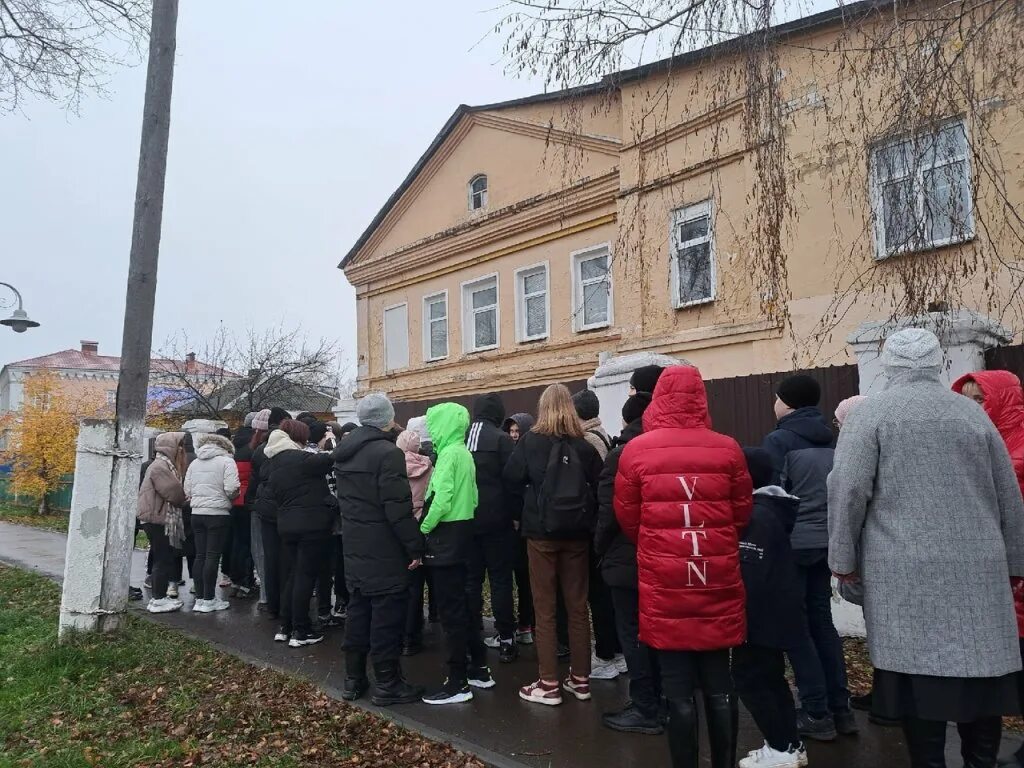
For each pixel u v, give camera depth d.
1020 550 2.91
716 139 6.80
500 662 5.78
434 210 16.83
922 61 4.86
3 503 25.61
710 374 10.73
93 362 49.62
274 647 6.40
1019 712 3.24
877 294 8.03
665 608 3.38
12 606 8.17
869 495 2.98
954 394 3.06
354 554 4.92
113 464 6.58
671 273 11.30
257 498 7.32
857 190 7.00
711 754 3.38
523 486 5.22
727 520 3.45
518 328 14.73
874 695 2.99
